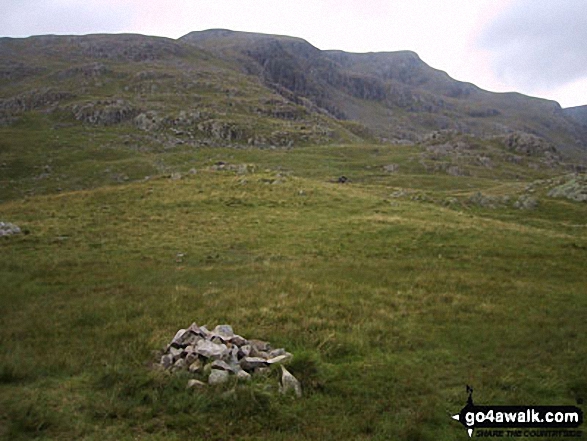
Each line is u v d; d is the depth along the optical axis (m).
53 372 9.49
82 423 7.50
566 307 16.06
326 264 23.08
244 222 33.75
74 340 11.73
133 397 8.45
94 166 100.12
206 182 49.84
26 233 28.48
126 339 11.73
